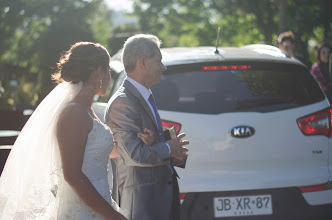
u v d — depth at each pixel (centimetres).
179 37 2372
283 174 406
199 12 2231
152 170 304
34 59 2211
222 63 430
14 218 266
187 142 309
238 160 401
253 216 400
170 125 398
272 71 433
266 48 495
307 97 423
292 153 407
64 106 254
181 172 400
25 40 2295
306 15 1562
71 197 261
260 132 404
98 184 260
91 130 255
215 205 398
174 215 323
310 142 410
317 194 409
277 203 403
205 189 397
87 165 256
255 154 402
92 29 2472
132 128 298
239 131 401
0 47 2236
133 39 309
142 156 293
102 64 263
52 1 2373
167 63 429
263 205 402
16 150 266
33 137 263
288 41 827
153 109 317
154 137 306
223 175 400
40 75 1875
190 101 411
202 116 402
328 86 790
